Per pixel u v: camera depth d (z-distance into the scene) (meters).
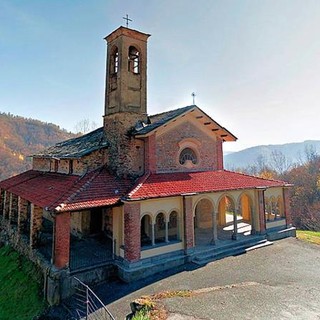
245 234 21.83
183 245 17.45
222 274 15.21
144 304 11.47
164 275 15.38
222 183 20.55
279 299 12.13
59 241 14.19
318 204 57.50
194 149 22.28
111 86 20.86
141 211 16.05
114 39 20.78
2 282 17.33
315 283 13.94
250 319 10.45
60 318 12.36
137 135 19.12
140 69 20.81
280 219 23.67
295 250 19.42
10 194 23.50
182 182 18.92
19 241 20.53
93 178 17.67
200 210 24.17
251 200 21.77
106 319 11.41
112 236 18.23
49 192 18.12
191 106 20.84
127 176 19.00
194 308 11.22
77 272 14.49
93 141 22.19
